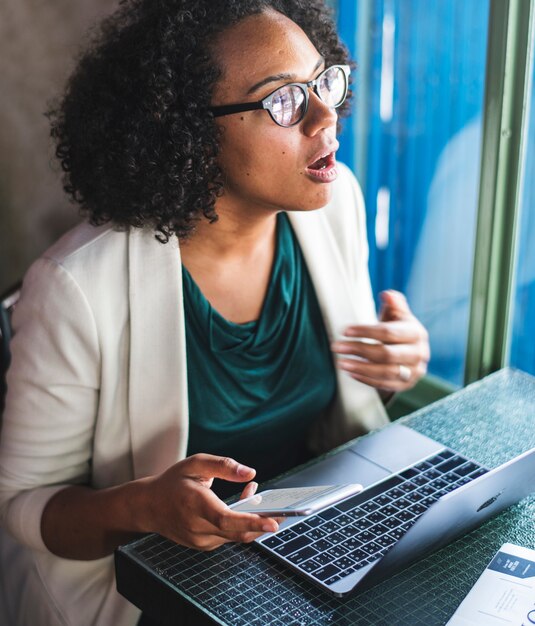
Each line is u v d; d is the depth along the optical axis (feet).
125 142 3.90
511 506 3.68
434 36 6.26
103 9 8.06
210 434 4.35
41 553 4.24
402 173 6.83
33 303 4.00
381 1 6.55
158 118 3.80
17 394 4.04
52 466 4.11
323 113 3.77
